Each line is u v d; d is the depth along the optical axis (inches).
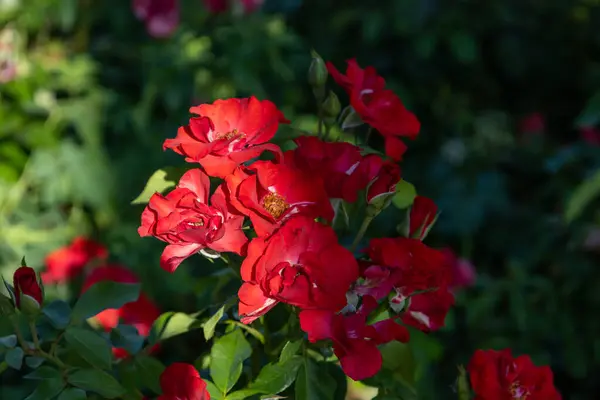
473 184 79.2
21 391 49.1
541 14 90.3
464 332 69.1
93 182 68.3
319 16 88.5
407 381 34.7
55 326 33.8
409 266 31.3
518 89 94.3
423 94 88.4
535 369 34.4
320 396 32.3
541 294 68.4
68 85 69.8
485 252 79.0
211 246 30.5
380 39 87.1
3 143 66.6
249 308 30.1
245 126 32.2
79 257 61.1
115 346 35.0
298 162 32.1
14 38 69.4
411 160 86.1
